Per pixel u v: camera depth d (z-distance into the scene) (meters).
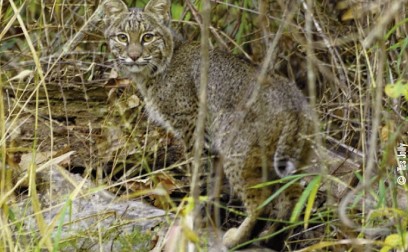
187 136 11.50
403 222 8.86
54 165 10.31
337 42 11.48
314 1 11.74
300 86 13.20
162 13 11.61
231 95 10.69
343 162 10.66
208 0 7.86
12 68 12.92
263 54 12.95
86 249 9.90
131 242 9.96
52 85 12.44
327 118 11.94
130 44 11.41
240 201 11.18
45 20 13.28
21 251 9.08
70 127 12.12
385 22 7.77
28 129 11.92
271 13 13.08
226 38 13.45
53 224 8.95
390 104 10.04
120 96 12.54
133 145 11.85
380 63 8.22
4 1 13.12
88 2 13.40
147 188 11.22
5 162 9.84
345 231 9.52
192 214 8.55
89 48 13.80
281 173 10.08
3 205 9.16
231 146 10.30
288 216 10.09
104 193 10.66
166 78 11.48
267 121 10.05
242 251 10.03
